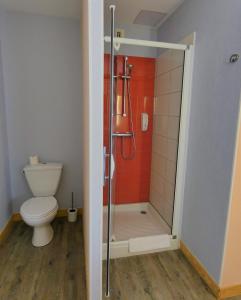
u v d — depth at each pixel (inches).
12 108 97.0
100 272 49.8
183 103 77.0
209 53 65.1
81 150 105.8
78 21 96.4
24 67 95.2
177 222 84.3
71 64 98.9
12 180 101.5
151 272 72.3
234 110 55.2
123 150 107.3
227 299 62.4
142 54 103.3
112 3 81.1
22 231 95.4
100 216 47.2
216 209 63.0
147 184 113.8
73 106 102.1
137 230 92.9
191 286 66.7
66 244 86.5
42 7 86.6
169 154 90.2
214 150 63.4
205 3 66.6
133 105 104.7
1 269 72.1
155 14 89.8
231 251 61.0
